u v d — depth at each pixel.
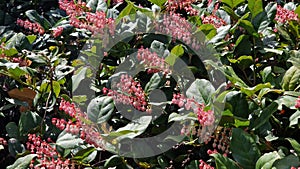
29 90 1.82
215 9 1.84
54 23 2.05
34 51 1.88
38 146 1.54
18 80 1.77
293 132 1.56
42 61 1.75
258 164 1.37
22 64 1.76
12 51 1.77
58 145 1.52
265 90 1.50
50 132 1.72
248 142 1.42
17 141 1.65
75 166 1.53
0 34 2.12
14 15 2.47
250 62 1.68
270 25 1.95
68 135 1.54
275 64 1.76
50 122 1.77
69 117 1.67
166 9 1.79
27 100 1.84
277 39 1.83
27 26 1.93
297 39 1.78
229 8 1.76
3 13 2.36
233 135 1.42
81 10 1.83
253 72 1.69
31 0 2.49
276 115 1.61
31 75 1.71
